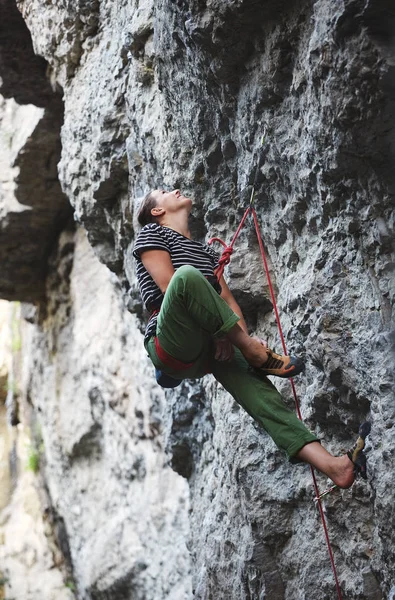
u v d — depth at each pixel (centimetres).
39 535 1841
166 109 670
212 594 699
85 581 1357
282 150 542
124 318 1266
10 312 2098
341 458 451
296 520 605
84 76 874
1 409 2138
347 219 506
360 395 512
